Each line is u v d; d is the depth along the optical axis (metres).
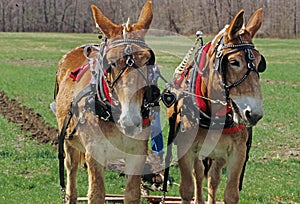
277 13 66.25
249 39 5.91
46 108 17.88
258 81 5.69
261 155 12.22
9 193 8.62
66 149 7.22
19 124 14.99
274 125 16.09
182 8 54.34
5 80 25.58
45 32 68.56
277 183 9.84
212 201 7.40
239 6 61.78
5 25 70.88
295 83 27.17
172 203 7.87
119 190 8.90
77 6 69.38
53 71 30.20
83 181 9.34
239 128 6.26
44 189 8.90
